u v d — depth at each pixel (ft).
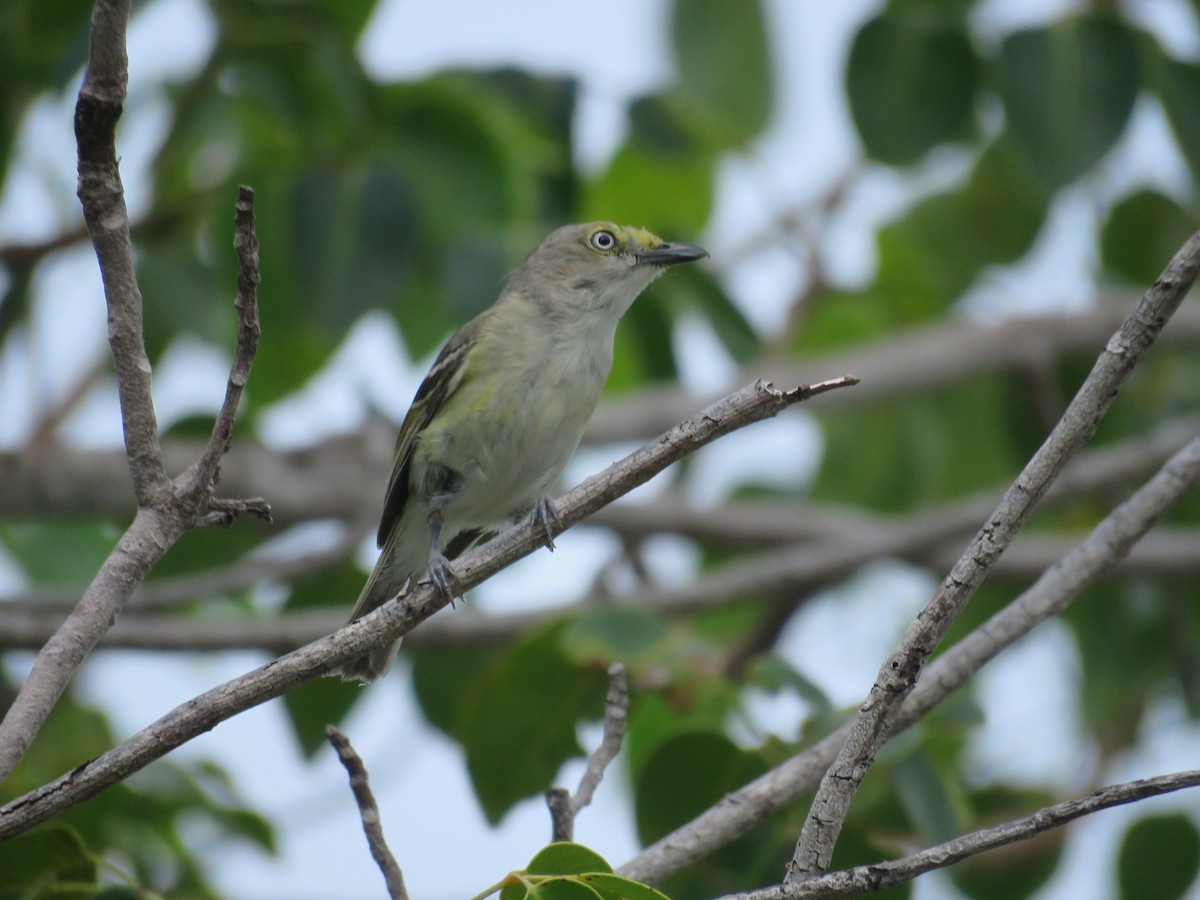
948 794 28.50
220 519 20.27
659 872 23.88
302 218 37.68
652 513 48.29
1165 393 52.42
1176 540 45.55
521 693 31.50
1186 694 45.88
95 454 40.75
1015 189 52.42
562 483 49.67
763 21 51.62
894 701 19.07
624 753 36.42
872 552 45.50
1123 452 47.29
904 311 55.77
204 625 36.81
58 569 46.29
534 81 41.24
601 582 48.42
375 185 37.91
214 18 39.32
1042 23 41.63
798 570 45.47
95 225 18.85
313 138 41.16
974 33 43.34
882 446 55.67
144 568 19.93
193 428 44.75
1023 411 52.01
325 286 37.47
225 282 39.70
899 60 42.55
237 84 42.34
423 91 39.60
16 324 41.04
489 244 39.52
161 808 34.88
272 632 36.88
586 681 31.48
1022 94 41.22
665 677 31.01
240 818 35.63
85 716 41.60
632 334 45.60
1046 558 45.88
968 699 30.12
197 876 34.83
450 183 39.70
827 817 19.02
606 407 45.37
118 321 19.36
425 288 43.93
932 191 53.62
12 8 38.55
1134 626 48.67
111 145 18.54
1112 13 41.57
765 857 27.91
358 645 20.49
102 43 17.84
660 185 51.42
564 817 23.17
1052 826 18.43
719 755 28.78
